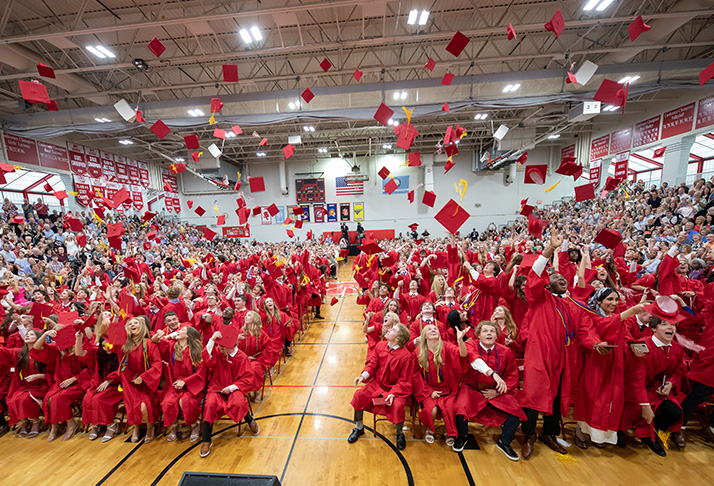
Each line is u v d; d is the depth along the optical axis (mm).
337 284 12766
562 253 4160
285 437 3418
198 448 3285
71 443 3434
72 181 14836
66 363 3631
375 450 3158
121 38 9477
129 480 2889
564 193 21516
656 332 2746
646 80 9820
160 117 10906
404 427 3514
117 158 17781
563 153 21281
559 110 13531
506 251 7941
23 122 11203
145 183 19922
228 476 2094
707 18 9781
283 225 23953
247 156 22938
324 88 10438
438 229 23297
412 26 9633
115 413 3541
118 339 3135
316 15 9023
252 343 4203
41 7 8117
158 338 3381
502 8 8875
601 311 2965
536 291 2730
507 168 22344
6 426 3721
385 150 22453
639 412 2787
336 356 5547
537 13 9117
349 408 3949
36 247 9281
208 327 4195
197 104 10695
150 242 12695
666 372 2883
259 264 8680
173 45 9961
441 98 10609
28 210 11664
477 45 10617
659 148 14258
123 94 12023
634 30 3561
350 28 9688
